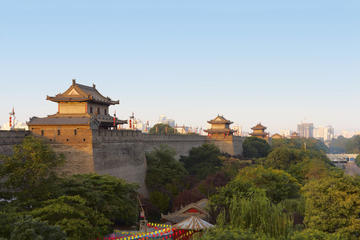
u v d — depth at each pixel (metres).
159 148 107.56
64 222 41.03
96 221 46.56
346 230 41.31
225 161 122.06
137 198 64.56
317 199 45.09
